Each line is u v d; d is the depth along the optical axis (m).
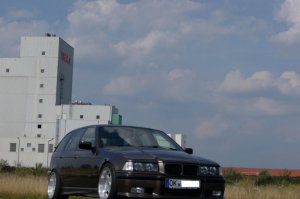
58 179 12.30
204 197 9.79
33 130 122.62
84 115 117.50
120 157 9.86
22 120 123.50
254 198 19.45
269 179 44.19
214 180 9.89
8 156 116.81
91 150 11.04
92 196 10.59
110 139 11.07
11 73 124.62
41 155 116.56
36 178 25.50
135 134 11.38
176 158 9.82
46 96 123.25
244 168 77.12
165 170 9.61
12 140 117.69
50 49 124.12
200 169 9.82
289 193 20.17
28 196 18.66
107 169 10.10
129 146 10.88
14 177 25.19
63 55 127.38
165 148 11.08
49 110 122.75
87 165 10.95
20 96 124.00
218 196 9.98
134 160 9.63
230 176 44.72
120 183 9.59
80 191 11.17
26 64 124.44
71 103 124.19
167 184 9.52
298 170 90.75
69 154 12.01
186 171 9.72
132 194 9.46
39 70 123.94
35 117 122.81
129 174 9.52
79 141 11.91
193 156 10.24
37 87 123.56
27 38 124.94
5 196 18.62
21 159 116.62
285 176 50.12
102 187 10.23
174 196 9.58
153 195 9.52
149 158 9.70
